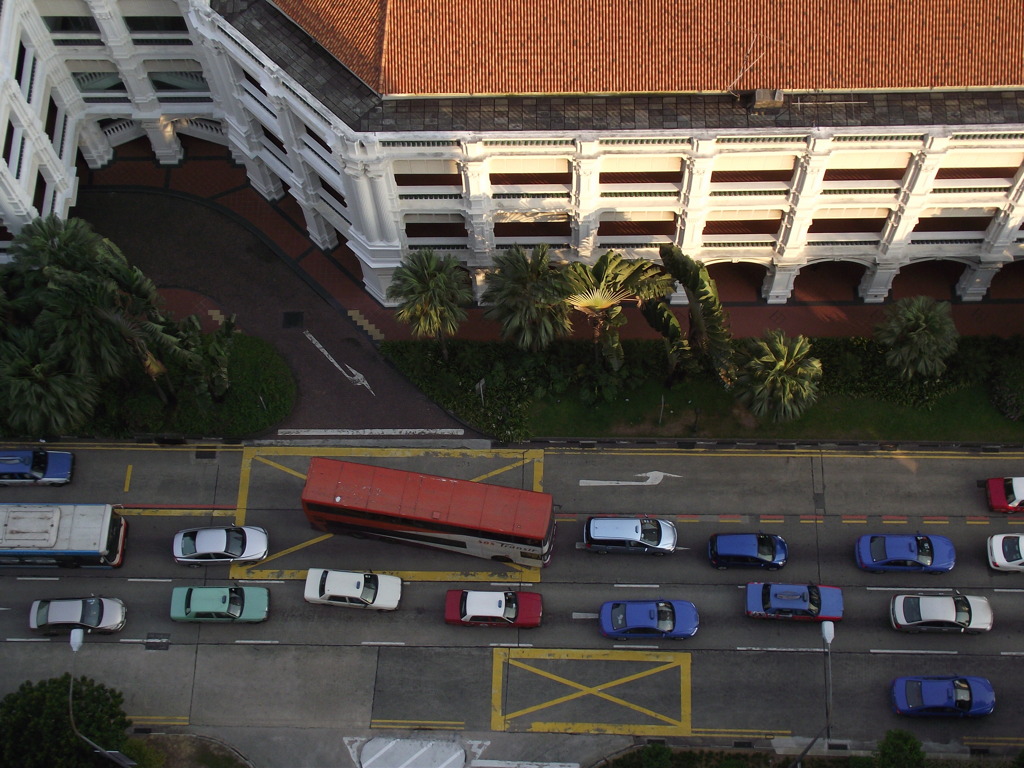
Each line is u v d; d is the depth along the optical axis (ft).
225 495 264.11
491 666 244.22
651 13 231.71
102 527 247.29
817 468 262.67
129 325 238.68
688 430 266.77
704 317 233.76
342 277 291.79
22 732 216.33
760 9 230.89
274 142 278.05
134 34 277.03
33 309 249.34
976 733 233.96
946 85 232.32
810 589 244.63
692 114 236.22
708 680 241.55
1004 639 243.40
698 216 257.75
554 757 234.79
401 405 273.13
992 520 255.91
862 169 246.27
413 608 250.37
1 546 244.83
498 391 270.26
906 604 242.78
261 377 274.16
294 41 246.88
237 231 299.58
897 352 256.73
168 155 308.60
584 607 249.34
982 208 254.27
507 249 269.03
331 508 241.55
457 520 238.07
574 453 266.36
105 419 268.41
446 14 232.53
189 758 235.81
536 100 238.68
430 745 236.84
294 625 249.55
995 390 265.13
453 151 237.45
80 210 303.27
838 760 230.89
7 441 270.26
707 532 256.93
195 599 245.65
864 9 230.07
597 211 256.73
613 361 258.37
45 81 275.59
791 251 267.18
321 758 236.22
